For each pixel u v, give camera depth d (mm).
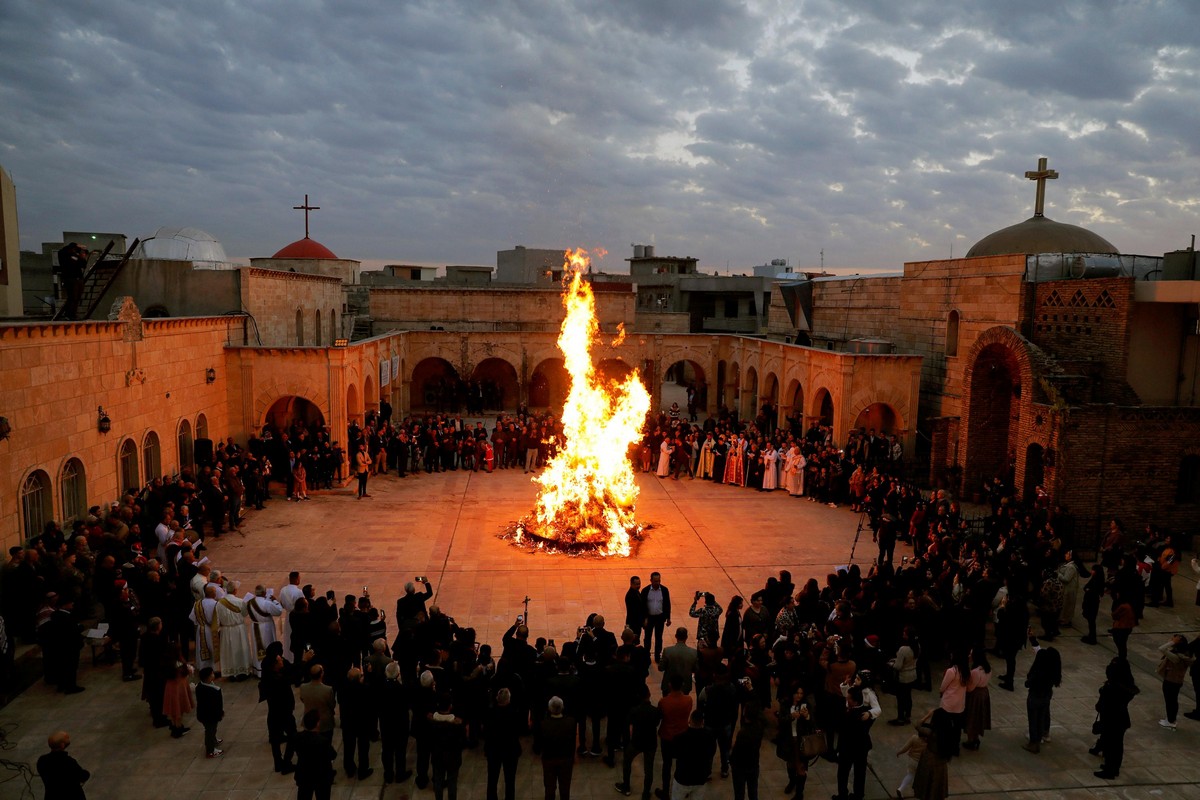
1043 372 23734
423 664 12734
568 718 10828
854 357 31281
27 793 11320
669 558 22047
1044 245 31359
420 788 11750
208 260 34250
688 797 10203
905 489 23922
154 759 12266
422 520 25188
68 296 24516
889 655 14516
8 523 16297
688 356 45875
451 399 47500
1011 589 15570
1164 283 23406
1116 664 12164
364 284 63438
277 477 29828
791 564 21719
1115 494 22125
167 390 24156
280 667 11898
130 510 18844
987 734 13430
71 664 14203
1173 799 11734
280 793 11500
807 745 11102
